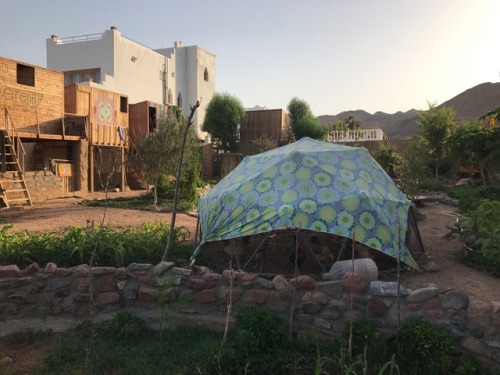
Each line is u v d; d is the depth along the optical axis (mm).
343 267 5734
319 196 6359
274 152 7887
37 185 16781
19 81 17828
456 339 3980
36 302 5012
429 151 22719
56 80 19078
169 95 35969
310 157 6988
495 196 14117
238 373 3809
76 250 6148
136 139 21484
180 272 4957
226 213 6676
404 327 3965
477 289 5566
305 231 6539
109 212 13516
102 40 28500
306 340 4203
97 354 4195
